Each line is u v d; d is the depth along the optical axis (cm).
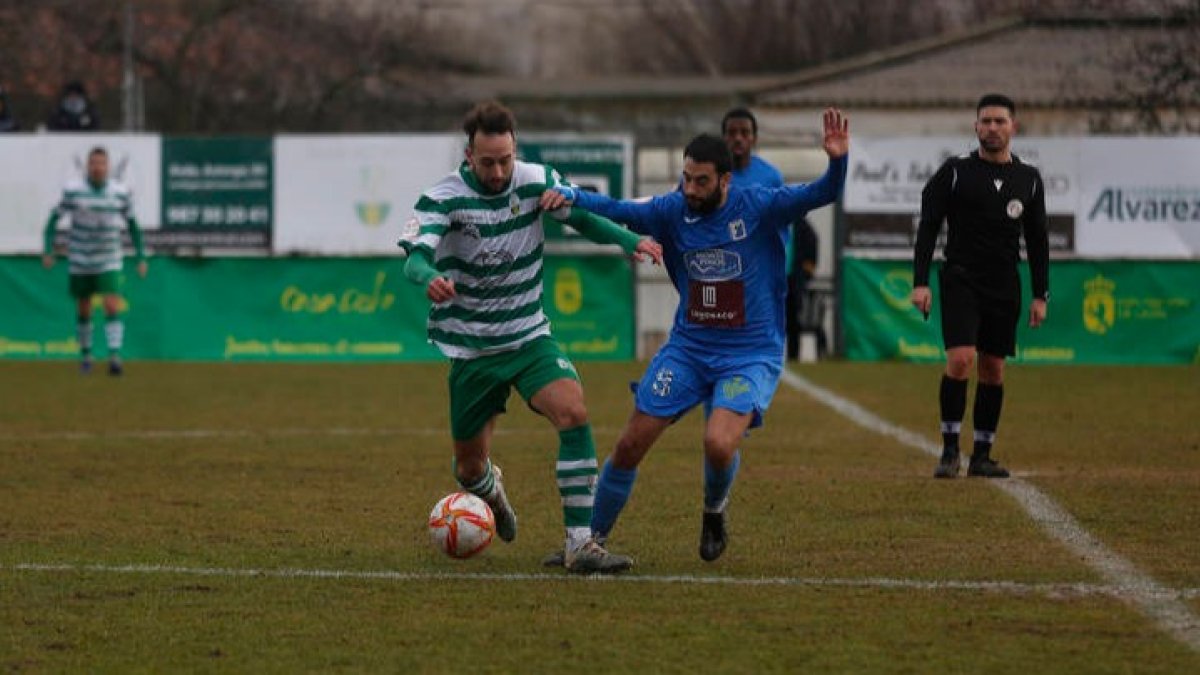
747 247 2572
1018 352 6738
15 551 2755
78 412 5025
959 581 2498
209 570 2594
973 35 10638
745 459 3938
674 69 15638
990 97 3516
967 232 3547
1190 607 2319
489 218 2530
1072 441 4297
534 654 2073
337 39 10250
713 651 2086
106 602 2367
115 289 6388
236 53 10119
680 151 7094
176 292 7056
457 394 2614
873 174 6831
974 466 3641
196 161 7006
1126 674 1978
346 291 7038
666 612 2297
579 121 12938
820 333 7012
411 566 2623
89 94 9706
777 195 2558
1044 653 2073
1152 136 6638
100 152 6331
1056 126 9525
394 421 4803
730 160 2553
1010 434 4453
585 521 2567
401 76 11062
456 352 2584
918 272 3581
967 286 3556
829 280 7125
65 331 7088
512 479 3609
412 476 3675
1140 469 3750
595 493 2616
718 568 2606
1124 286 6694
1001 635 2164
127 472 3734
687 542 2834
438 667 2017
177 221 7025
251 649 2105
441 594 2417
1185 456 3988
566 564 2581
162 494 3400
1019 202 3525
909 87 10444
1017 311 3575
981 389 3625
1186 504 3212
